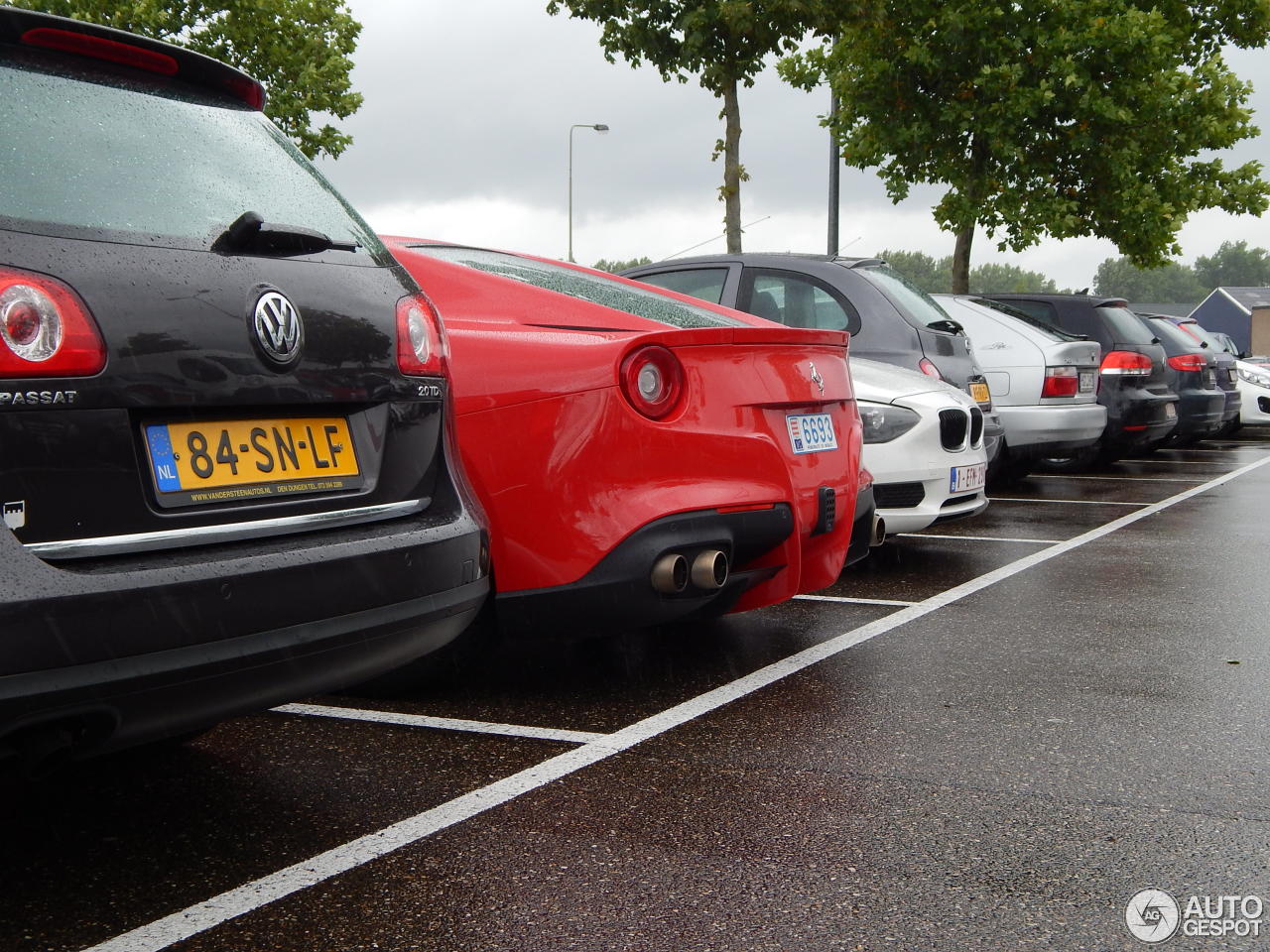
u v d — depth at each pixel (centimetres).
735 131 1316
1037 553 679
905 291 734
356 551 246
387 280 279
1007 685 389
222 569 222
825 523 383
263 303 240
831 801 284
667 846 257
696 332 347
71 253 213
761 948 212
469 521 280
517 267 419
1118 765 311
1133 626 482
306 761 313
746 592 382
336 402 254
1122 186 1839
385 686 369
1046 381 995
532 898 232
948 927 220
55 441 205
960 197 1838
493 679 392
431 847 257
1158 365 1212
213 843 260
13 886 238
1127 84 1797
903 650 438
